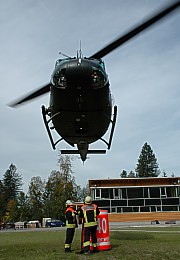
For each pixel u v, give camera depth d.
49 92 10.23
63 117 10.06
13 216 75.12
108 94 9.73
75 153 13.12
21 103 10.11
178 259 7.34
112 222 44.97
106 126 10.71
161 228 27.78
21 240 14.91
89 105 9.63
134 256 7.80
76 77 9.07
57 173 57.38
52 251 9.35
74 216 9.30
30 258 7.85
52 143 11.53
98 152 12.97
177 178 46.09
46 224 52.00
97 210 9.03
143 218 45.06
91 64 9.14
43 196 64.31
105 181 46.59
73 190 56.66
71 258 7.63
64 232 24.30
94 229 8.88
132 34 7.05
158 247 9.84
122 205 45.78
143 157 94.56
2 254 8.83
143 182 46.47
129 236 15.20
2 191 93.06
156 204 45.62
